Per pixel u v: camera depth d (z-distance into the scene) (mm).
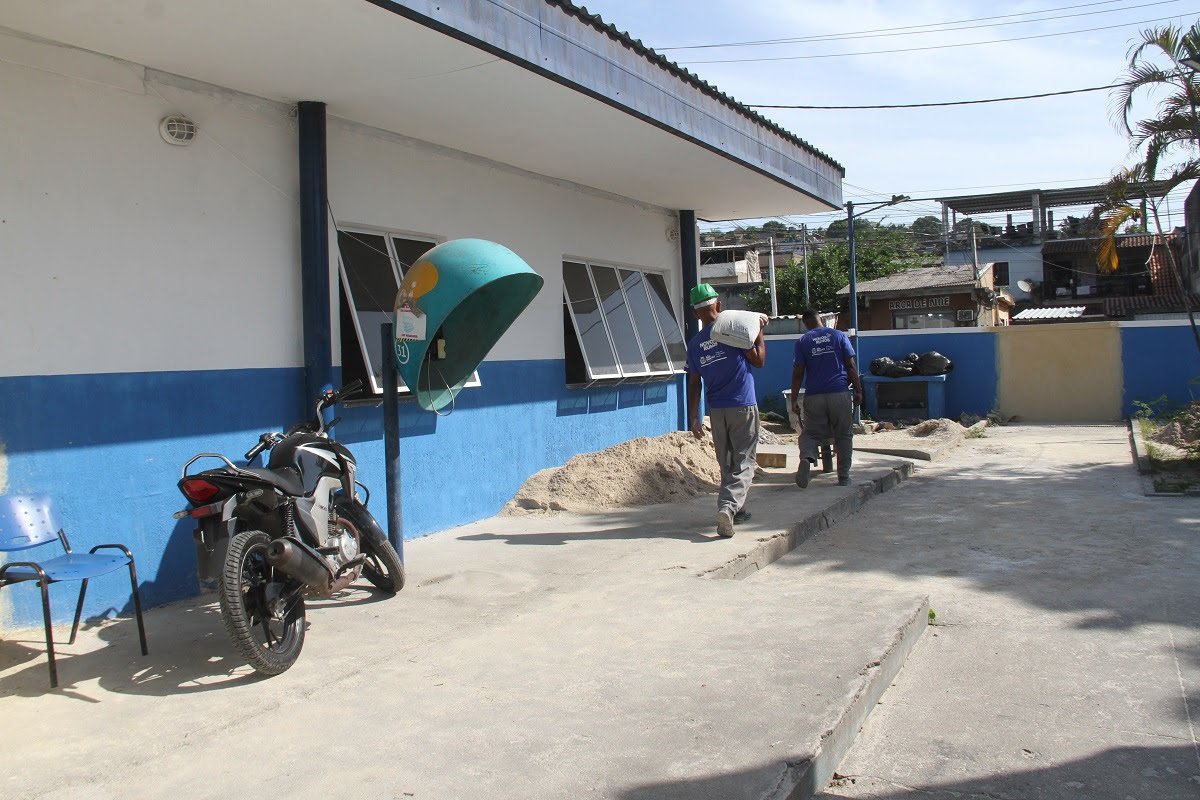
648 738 3467
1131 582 6113
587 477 8430
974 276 31656
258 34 4910
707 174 9102
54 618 4801
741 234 47344
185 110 5484
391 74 5660
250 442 5816
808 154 10352
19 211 4680
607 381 9570
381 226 6949
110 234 5082
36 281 4742
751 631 4723
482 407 7863
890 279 33625
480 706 3783
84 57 4969
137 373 5191
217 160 5668
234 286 5746
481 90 6082
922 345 18922
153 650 4492
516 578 5789
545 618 4980
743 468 6992
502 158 8062
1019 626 5320
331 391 5379
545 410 8711
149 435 5246
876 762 3654
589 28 6293
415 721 3633
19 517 4133
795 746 3393
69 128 4898
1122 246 38062
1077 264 39688
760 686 3969
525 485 8344
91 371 4969
